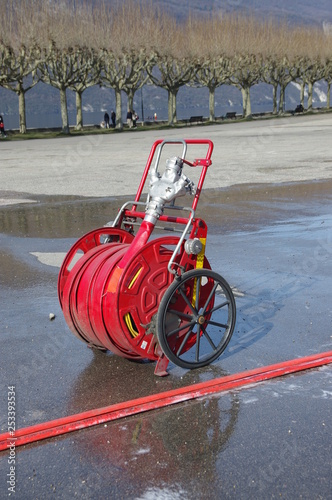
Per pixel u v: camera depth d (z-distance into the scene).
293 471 3.25
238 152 23.20
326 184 14.66
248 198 13.07
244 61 62.50
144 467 3.32
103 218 11.11
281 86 71.81
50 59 46.25
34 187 15.48
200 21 62.56
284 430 3.67
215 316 5.75
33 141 38.62
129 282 4.22
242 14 67.06
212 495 3.07
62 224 10.69
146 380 4.42
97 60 49.75
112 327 4.25
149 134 40.81
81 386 4.34
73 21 48.44
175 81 56.09
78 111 52.94
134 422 3.79
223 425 3.74
